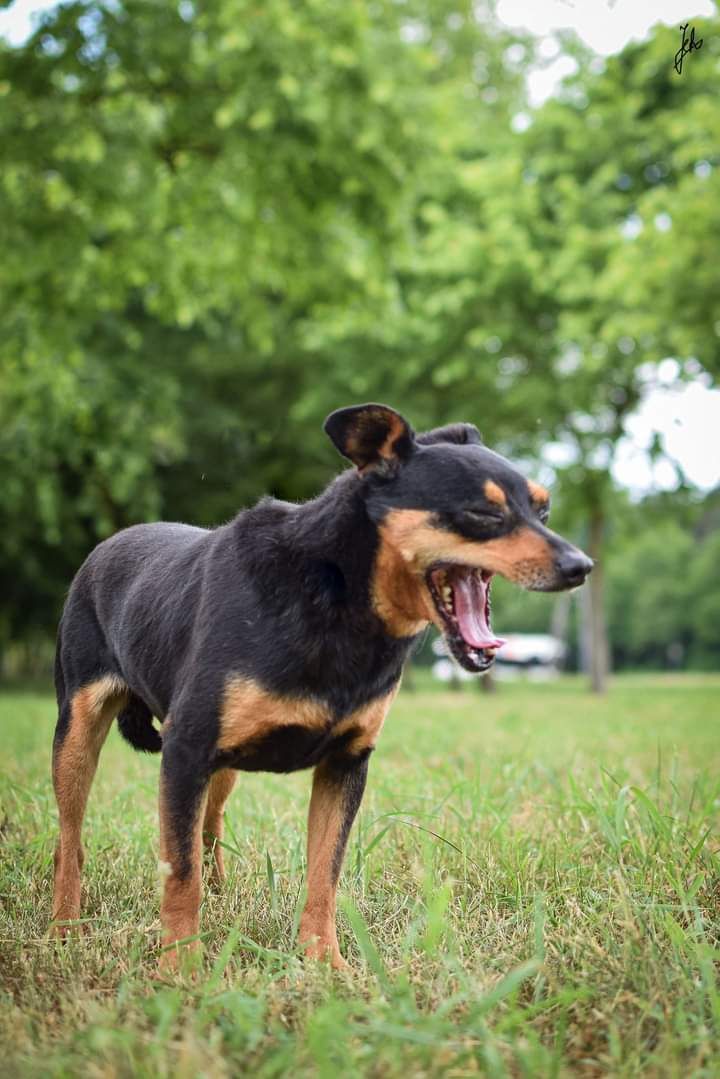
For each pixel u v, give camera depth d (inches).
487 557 146.3
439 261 750.5
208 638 148.8
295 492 892.6
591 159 767.7
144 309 813.2
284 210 478.0
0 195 438.3
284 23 443.2
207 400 832.9
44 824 205.9
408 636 153.4
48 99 426.3
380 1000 120.1
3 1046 113.8
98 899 172.9
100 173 432.1
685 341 607.8
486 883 172.1
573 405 788.0
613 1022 116.0
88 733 177.9
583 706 650.2
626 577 2758.4
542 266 761.6
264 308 544.4
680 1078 107.3
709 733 422.9
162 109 467.2
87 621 185.5
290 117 459.5
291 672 145.0
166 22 435.8
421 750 343.9
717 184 561.3
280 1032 114.7
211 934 152.7
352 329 756.0
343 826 157.6
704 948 130.7
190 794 147.0
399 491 147.9
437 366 813.9
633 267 607.2
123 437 693.9
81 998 127.0
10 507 800.3
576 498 860.0
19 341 500.1
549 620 2746.1
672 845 176.2
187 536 180.2
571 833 196.9
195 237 484.4
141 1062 107.0
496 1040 111.2
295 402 858.8
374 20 527.2
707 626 2618.1
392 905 167.8
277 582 147.5
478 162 761.0
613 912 154.6
